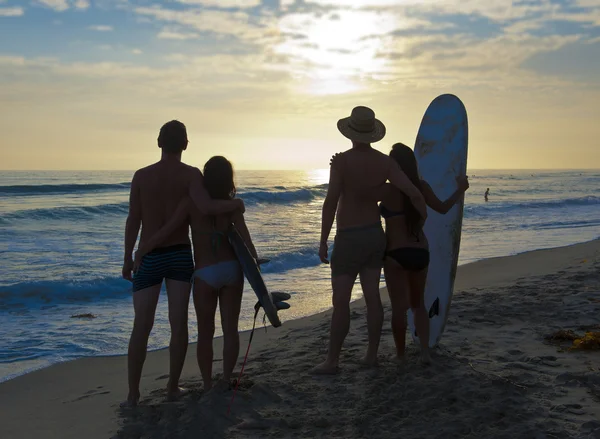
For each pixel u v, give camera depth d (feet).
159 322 22.75
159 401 12.71
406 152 13.84
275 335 20.35
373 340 14.06
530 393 11.94
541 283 26.66
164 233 11.93
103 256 42.06
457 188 14.90
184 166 12.28
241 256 12.07
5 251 43.73
